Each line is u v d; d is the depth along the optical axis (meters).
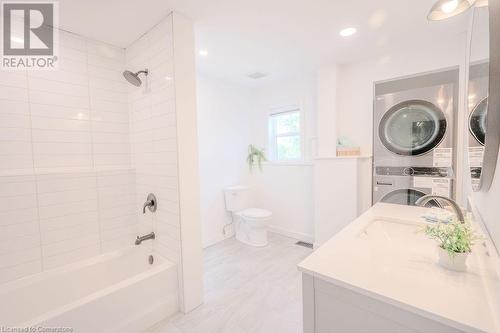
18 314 1.67
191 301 1.92
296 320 1.78
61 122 1.97
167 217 1.99
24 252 1.77
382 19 1.93
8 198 1.70
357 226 1.38
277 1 1.68
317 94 3.00
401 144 2.36
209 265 2.68
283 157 3.74
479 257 0.94
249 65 2.89
